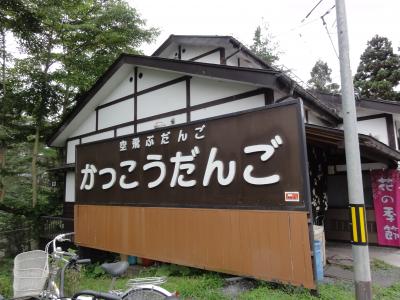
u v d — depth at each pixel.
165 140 6.12
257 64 10.01
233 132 5.01
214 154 5.23
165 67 8.29
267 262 4.42
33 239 12.61
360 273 3.57
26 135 13.48
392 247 8.03
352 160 3.70
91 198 7.80
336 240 8.95
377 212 8.34
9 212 12.89
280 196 4.36
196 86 8.08
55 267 4.37
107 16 13.91
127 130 10.03
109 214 7.21
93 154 7.93
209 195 5.25
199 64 7.35
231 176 4.97
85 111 11.69
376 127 9.36
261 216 4.54
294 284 4.13
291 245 4.19
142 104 9.62
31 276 4.08
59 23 12.69
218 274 5.18
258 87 6.74
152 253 6.10
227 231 4.95
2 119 12.41
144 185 6.46
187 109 8.20
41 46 12.31
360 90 20.83
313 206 7.21
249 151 4.75
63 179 14.22
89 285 5.66
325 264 5.93
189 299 4.43
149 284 3.49
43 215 12.96
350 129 3.74
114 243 6.98
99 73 13.95
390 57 21.72
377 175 8.40
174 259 5.68
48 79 12.64
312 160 7.42
